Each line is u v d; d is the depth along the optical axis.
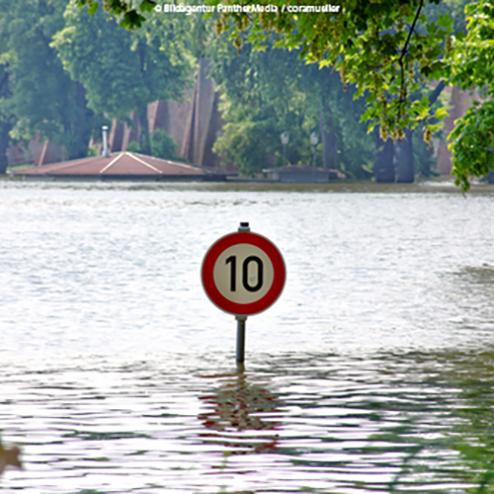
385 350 31.73
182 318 38.34
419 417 22.78
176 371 28.17
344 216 105.00
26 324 36.72
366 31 28.77
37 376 27.33
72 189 183.12
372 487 17.69
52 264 57.59
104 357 30.27
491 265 58.34
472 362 29.67
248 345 32.62
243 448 20.14
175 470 18.66
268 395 25.09
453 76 45.94
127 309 40.53
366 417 22.80
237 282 29.16
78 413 23.03
